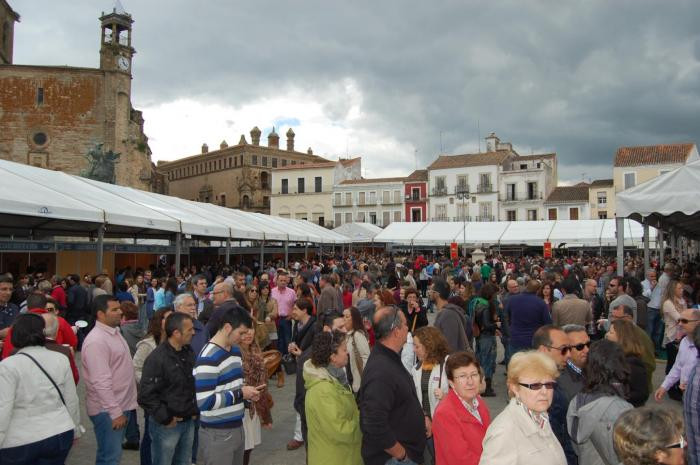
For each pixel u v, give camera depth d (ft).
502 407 24.76
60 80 153.28
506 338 31.53
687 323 16.92
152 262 75.41
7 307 22.11
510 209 201.77
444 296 23.04
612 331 14.51
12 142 149.79
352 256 120.37
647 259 45.11
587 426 10.55
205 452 13.42
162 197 68.18
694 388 11.41
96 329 15.67
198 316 25.26
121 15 158.61
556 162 224.12
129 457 19.35
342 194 228.22
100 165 129.18
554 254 139.33
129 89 160.04
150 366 14.40
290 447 19.97
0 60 159.74
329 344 12.23
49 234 67.26
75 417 13.66
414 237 120.47
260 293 31.68
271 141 267.39
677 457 7.01
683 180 30.94
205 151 298.35
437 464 10.93
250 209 245.24
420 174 224.74
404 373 11.91
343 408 11.82
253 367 16.93
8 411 12.12
